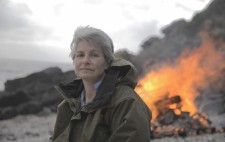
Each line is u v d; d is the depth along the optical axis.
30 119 24.19
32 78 32.97
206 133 12.47
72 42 3.02
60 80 32.69
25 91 31.14
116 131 2.68
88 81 3.00
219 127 13.88
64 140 2.91
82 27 3.00
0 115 25.39
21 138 15.77
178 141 11.01
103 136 2.78
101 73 2.99
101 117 2.80
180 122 13.31
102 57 2.97
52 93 30.61
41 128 19.23
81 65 2.96
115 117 2.77
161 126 13.24
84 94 3.12
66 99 3.11
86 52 2.95
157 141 11.23
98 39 2.94
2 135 16.52
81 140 2.80
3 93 29.03
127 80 2.97
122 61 3.03
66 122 3.13
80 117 2.88
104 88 2.88
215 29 41.56
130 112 2.71
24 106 26.95
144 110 2.81
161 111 14.16
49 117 25.28
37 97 30.25
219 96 23.89
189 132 12.41
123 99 2.78
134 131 2.65
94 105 2.82
